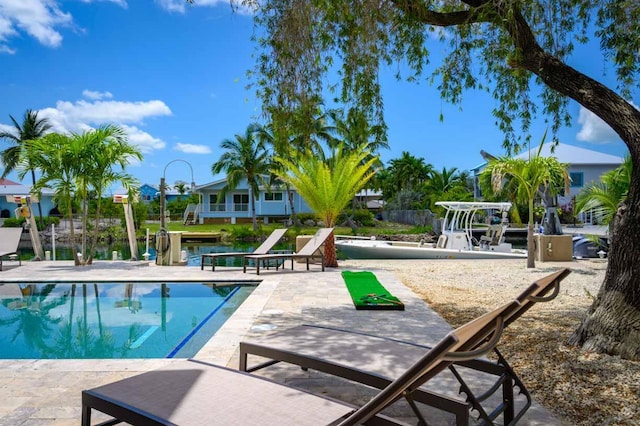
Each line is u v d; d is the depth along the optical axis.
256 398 2.35
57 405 3.24
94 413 3.08
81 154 12.50
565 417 3.02
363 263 13.62
